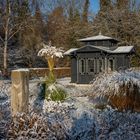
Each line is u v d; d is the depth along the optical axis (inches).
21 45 1509.6
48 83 440.5
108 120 246.8
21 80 208.4
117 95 338.0
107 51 894.4
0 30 1385.3
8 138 195.3
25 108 210.2
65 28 1454.2
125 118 261.3
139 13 1306.6
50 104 384.5
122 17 1300.4
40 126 203.5
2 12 1264.8
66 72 1304.1
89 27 1347.2
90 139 219.9
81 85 792.9
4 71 1135.6
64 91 438.9
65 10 1673.2
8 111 240.5
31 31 1481.3
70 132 220.5
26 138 194.5
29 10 1327.5
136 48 1199.6
